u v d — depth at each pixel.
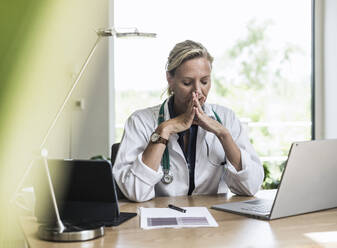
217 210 1.30
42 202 1.04
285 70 6.77
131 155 1.63
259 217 1.18
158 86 6.00
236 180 1.57
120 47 3.59
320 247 0.90
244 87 7.82
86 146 3.51
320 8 3.96
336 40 3.87
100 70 3.46
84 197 1.04
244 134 1.79
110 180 1.02
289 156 1.13
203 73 1.58
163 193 1.64
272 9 6.58
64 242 0.94
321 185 1.26
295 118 6.29
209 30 6.60
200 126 1.60
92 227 0.99
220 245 0.91
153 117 1.75
